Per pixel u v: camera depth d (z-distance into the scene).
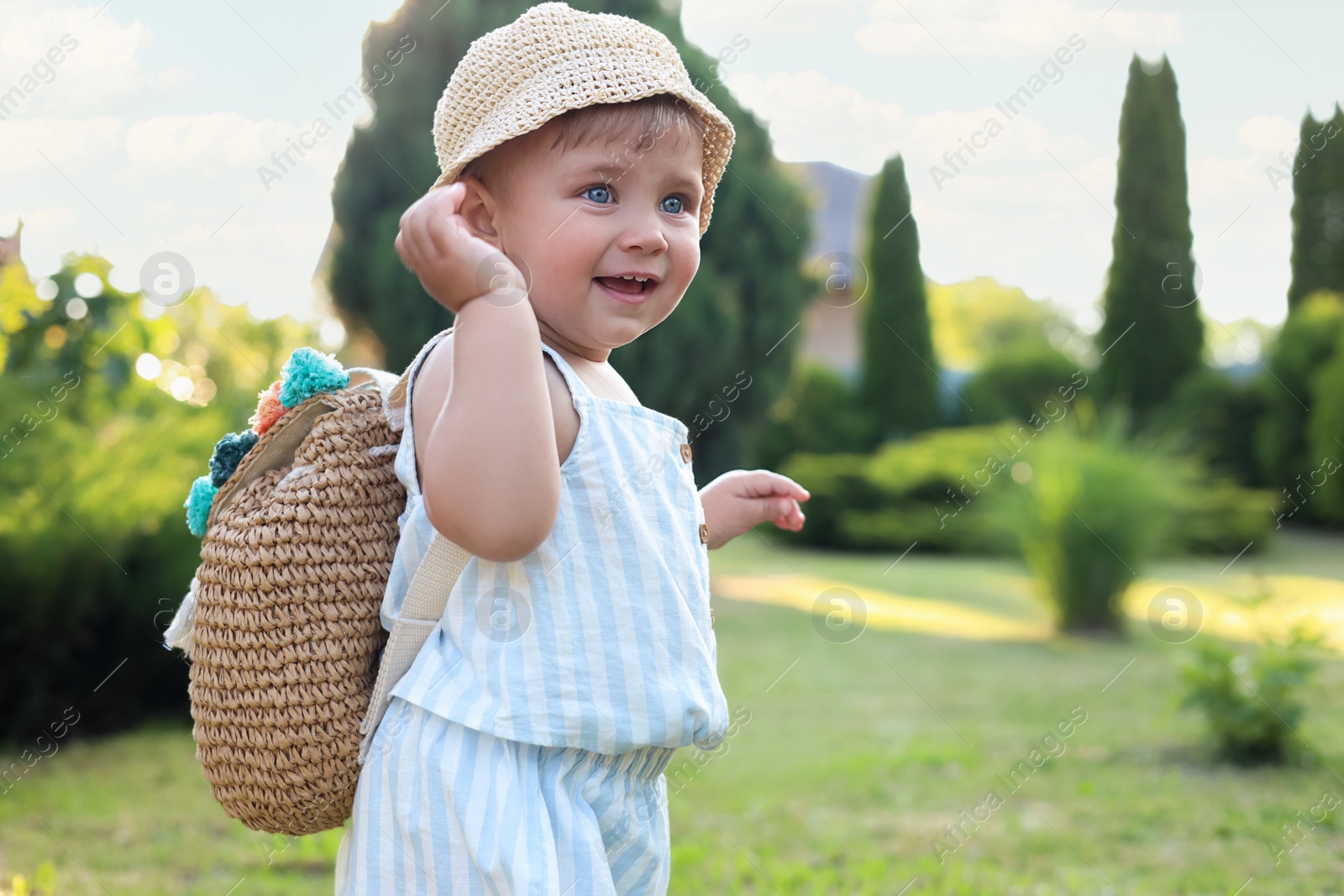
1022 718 5.20
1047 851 3.44
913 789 4.08
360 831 1.22
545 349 1.27
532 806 1.17
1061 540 7.45
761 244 7.82
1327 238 12.12
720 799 3.92
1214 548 10.17
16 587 4.35
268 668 1.22
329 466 1.27
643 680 1.23
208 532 1.31
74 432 4.96
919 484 11.91
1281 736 4.41
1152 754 4.57
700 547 1.36
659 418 1.33
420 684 1.21
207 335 6.13
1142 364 12.74
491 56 1.37
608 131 1.30
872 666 6.36
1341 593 8.20
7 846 3.42
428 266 1.12
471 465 1.10
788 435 13.41
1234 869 3.26
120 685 4.78
